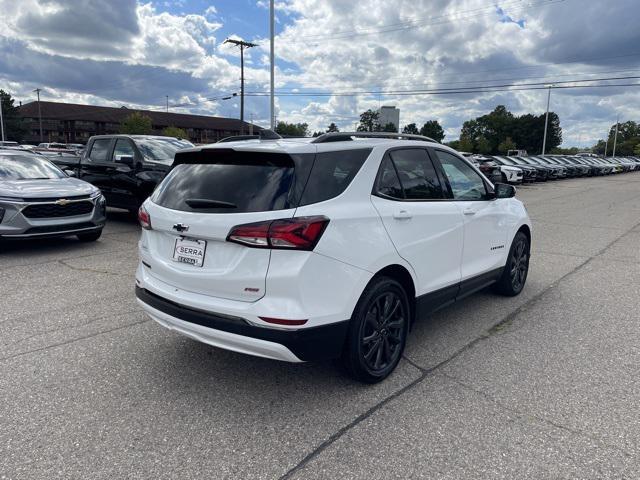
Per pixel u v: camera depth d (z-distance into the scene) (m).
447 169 4.38
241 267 2.94
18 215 7.21
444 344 4.23
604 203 17.34
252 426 2.95
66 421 2.97
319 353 3.03
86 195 8.00
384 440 2.82
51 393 3.30
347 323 3.15
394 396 3.33
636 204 17.00
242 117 47.44
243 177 3.14
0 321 4.63
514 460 2.64
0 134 83.44
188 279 3.18
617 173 46.06
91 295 5.47
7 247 8.10
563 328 4.63
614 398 3.30
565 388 3.44
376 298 3.36
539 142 111.38
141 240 3.75
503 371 3.71
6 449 2.69
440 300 4.12
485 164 25.58
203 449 2.72
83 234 8.29
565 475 2.52
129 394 3.31
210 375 3.61
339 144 3.38
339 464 2.61
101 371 3.64
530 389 3.43
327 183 3.15
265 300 2.90
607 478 2.50
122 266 6.83
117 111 100.81
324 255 2.97
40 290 5.64
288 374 3.63
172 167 3.69
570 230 10.80
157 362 3.80
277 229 2.86
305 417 3.06
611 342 4.29
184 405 3.18
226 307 2.98
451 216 4.13
